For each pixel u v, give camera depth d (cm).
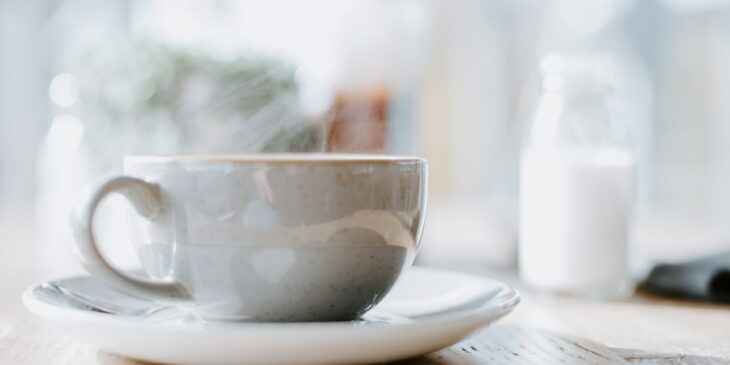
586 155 67
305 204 46
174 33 90
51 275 72
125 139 80
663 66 204
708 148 202
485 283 53
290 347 42
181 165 47
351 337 42
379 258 48
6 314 57
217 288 47
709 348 51
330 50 79
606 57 73
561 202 67
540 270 68
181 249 47
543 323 56
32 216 146
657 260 68
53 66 165
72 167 83
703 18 200
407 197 48
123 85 80
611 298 66
